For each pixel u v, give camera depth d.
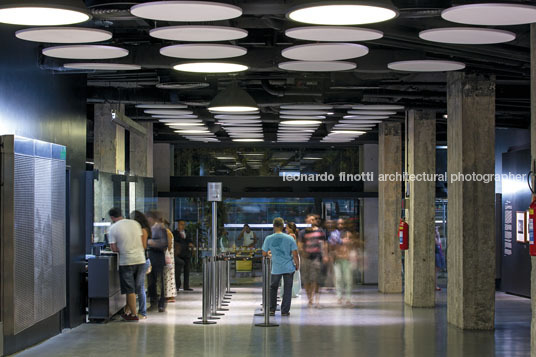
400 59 12.00
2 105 10.83
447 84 15.13
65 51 10.92
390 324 15.25
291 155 28.11
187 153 28.23
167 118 20.06
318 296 19.38
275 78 15.56
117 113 17.91
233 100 14.76
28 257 11.05
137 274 15.69
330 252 19.81
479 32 9.35
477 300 14.46
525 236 10.68
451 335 13.73
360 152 28.03
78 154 14.55
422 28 10.52
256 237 28.05
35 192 11.38
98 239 15.67
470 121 14.34
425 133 18.86
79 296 14.57
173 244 21.02
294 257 16.77
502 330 14.46
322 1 7.49
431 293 18.67
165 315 16.44
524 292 21.61
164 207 27.98
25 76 11.77
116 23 12.14
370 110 18.31
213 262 16.83
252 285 25.39
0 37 10.75
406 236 19.11
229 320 15.71
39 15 8.30
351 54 10.79
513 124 21.03
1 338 10.41
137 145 22.88
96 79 15.59
